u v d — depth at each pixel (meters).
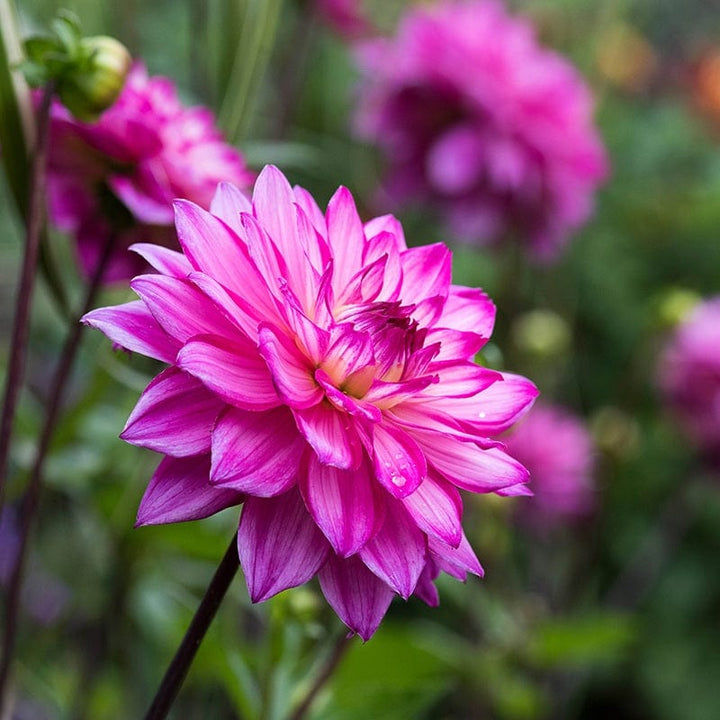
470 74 1.00
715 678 1.28
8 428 0.56
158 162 0.59
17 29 0.57
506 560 1.01
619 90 1.72
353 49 1.11
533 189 1.01
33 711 0.83
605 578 1.29
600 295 1.45
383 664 0.67
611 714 1.32
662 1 2.17
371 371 0.48
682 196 1.54
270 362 0.45
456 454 0.48
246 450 0.45
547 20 1.45
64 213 0.63
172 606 0.77
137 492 0.72
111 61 0.56
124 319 0.46
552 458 1.01
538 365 1.02
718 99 1.72
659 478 1.30
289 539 0.46
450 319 0.52
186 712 0.80
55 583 0.87
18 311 0.55
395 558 0.46
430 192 1.04
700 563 1.33
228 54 0.71
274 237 0.49
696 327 1.01
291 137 1.17
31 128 0.58
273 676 0.62
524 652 0.88
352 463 0.46
